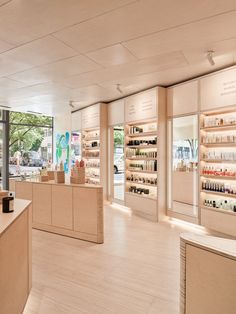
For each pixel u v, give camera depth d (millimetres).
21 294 2465
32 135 10445
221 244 1656
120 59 4461
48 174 5707
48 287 3045
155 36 3598
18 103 8016
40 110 9250
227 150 5070
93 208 4664
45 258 3924
